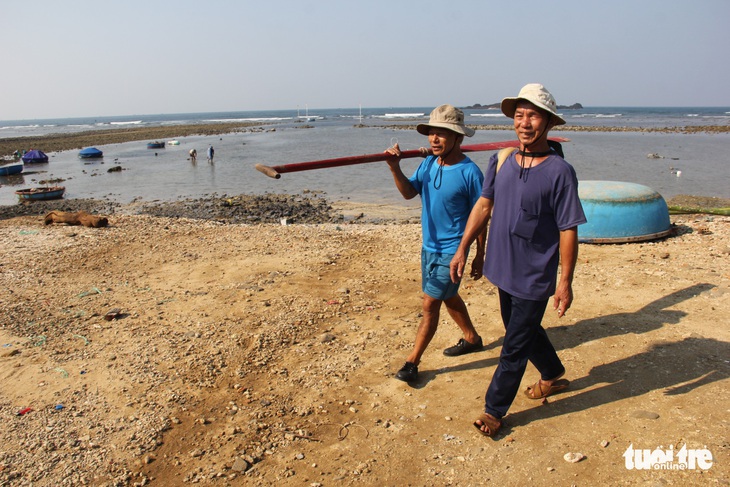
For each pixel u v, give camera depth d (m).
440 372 4.14
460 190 3.71
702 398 3.49
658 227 7.43
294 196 18.06
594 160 25.75
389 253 7.63
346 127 76.62
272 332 4.93
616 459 3.00
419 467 3.05
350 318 5.25
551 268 3.09
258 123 103.31
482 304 5.44
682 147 32.91
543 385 3.64
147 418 3.61
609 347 4.30
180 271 6.94
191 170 26.81
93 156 34.06
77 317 5.41
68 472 3.08
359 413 3.63
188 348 4.65
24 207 17.05
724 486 2.72
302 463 3.14
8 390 4.01
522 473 2.95
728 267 5.99
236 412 3.68
